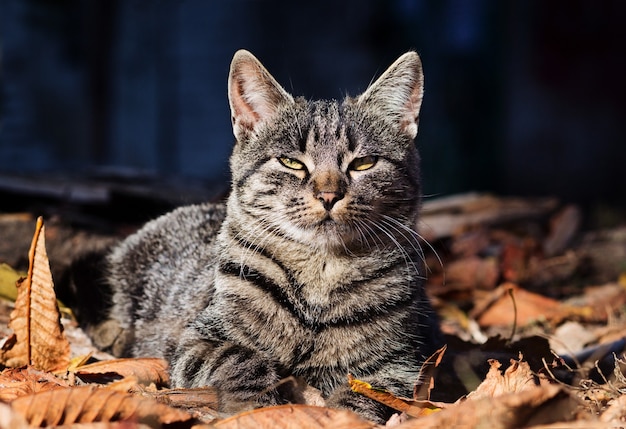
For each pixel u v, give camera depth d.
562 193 19.94
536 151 20.27
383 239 5.15
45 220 8.12
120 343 5.96
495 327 7.12
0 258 6.91
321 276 5.02
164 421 3.70
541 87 20.31
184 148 19.47
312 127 5.26
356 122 5.37
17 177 9.27
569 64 20.44
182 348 4.98
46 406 3.59
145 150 19.02
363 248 5.09
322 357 4.95
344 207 4.99
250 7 19.97
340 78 19.78
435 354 4.96
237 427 3.87
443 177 17.00
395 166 5.36
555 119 20.41
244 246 5.08
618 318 7.25
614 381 5.10
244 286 4.93
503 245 9.30
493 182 17.73
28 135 15.54
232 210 5.36
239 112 5.52
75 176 9.75
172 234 6.30
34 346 4.84
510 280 8.45
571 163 20.33
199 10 19.62
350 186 5.11
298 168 5.18
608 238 10.47
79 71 16.42
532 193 19.75
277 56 20.14
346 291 4.99
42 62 15.81
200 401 4.54
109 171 10.23
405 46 18.59
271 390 4.59
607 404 4.47
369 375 4.98
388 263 5.11
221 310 4.94
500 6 18.19
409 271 5.17
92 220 8.91
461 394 5.10
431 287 8.14
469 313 7.28
